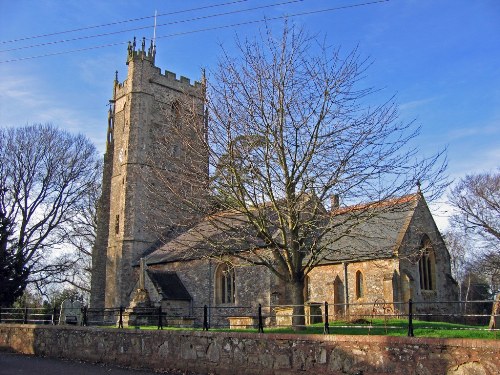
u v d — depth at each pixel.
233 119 19.91
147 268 40.06
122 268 44.75
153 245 45.94
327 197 19.38
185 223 23.94
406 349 13.70
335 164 19.03
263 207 20.27
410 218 34.22
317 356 15.37
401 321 26.95
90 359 22.56
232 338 17.42
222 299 36.03
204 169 21.08
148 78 49.28
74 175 52.47
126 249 45.09
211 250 22.80
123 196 46.56
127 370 19.22
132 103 48.34
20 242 48.22
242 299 34.06
